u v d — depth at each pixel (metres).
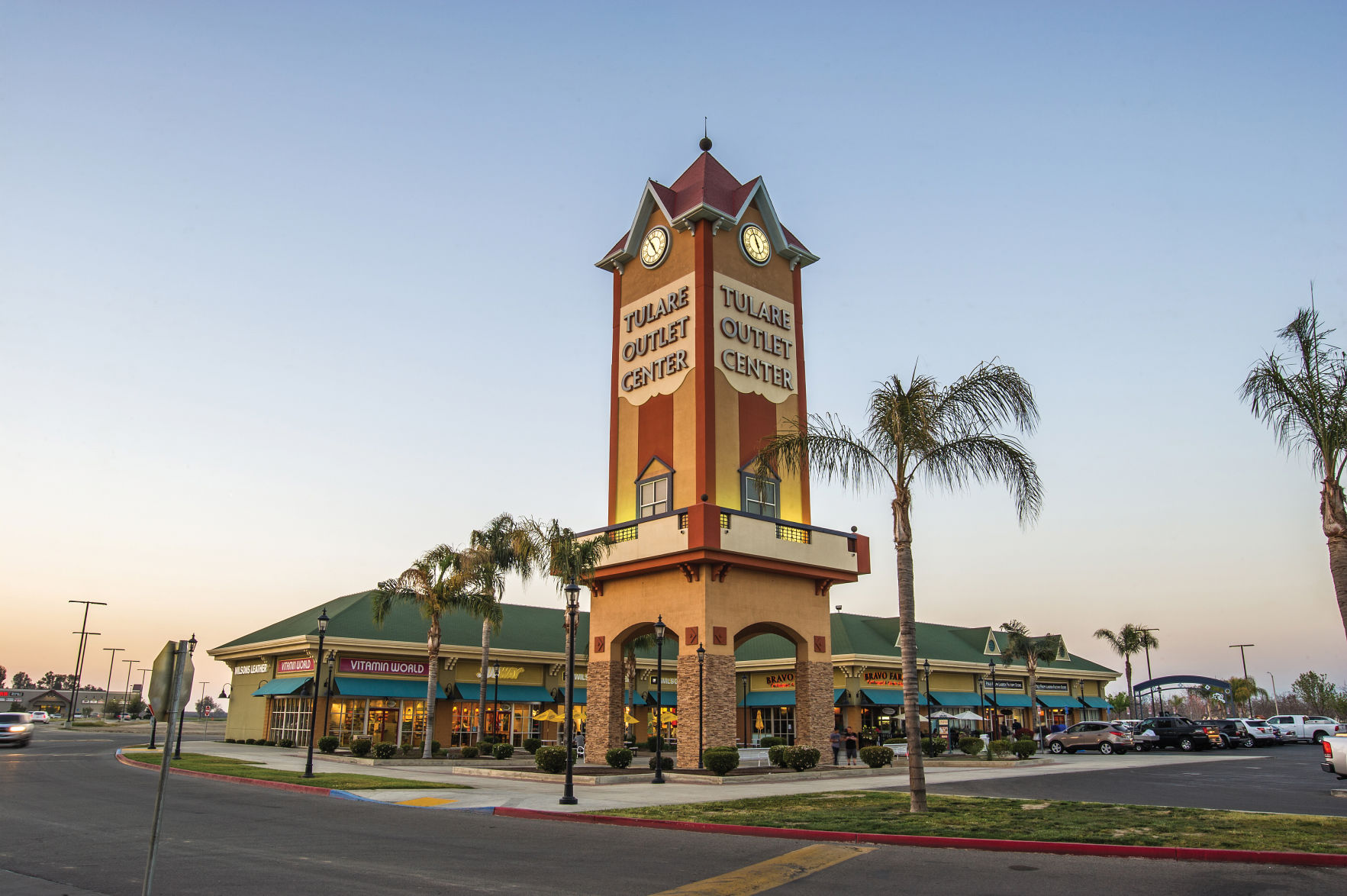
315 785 27.72
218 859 14.37
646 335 42.81
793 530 39.66
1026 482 22.69
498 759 44.12
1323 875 12.74
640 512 40.84
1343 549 22.16
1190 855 14.10
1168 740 58.56
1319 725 64.69
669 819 19.22
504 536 49.47
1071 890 11.95
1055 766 40.31
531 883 12.45
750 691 67.38
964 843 15.54
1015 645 70.94
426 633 57.28
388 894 11.65
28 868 13.50
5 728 48.88
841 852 15.15
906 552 22.67
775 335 42.75
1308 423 22.86
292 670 55.06
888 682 64.62
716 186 42.75
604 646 40.59
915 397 23.27
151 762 37.66
